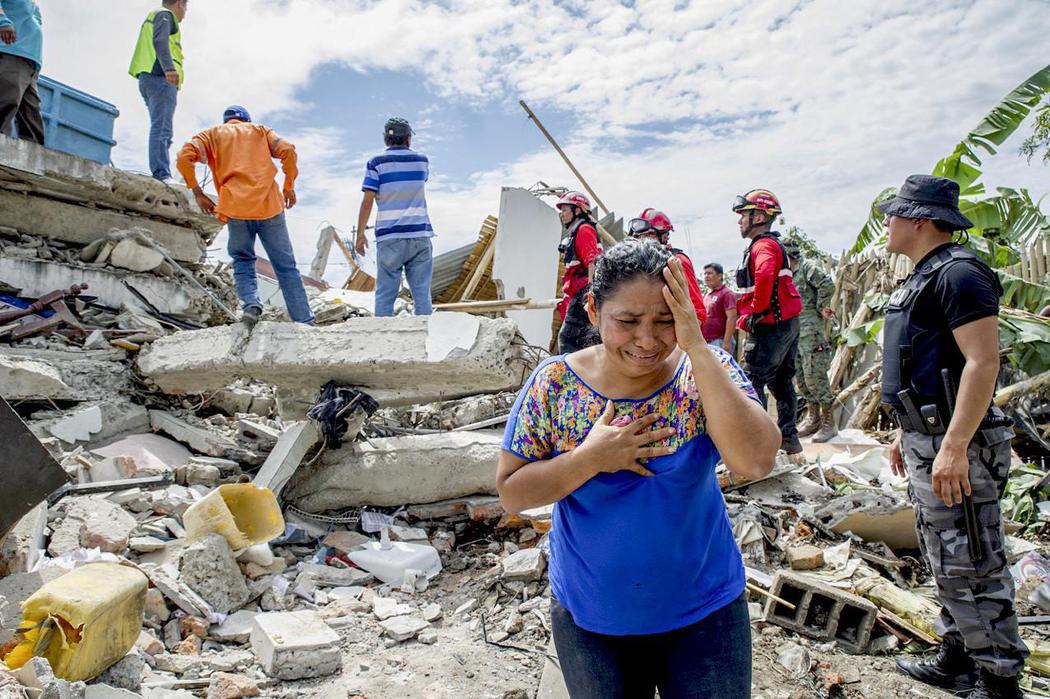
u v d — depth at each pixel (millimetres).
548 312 8891
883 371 3002
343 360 4539
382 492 4695
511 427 1719
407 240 5730
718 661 1595
